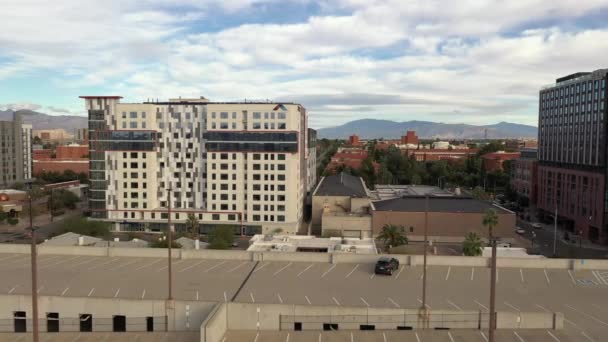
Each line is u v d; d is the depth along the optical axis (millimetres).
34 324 31453
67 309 45094
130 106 134125
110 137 135250
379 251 101750
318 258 62719
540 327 41875
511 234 118062
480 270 59656
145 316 44469
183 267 59688
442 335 40531
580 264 60188
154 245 91312
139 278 54625
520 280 55719
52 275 55656
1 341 43281
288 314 42719
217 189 133500
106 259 63500
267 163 131000
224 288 51188
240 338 40688
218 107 131250
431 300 48094
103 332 44469
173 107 136250
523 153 183375
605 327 42375
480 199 142375
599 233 119188
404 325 42688
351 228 123062
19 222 148000
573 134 133750
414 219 121562
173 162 137625
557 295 50656
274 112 129875
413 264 61656
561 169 140500
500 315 41969
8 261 61906
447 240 120438
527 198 171375
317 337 40594
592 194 122438
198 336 42812
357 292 50281
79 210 173250
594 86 122625
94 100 134875
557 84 146625
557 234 131250
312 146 197125
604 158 117062
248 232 133375
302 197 152250
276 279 54750
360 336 40625
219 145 132250
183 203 138250
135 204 136250
